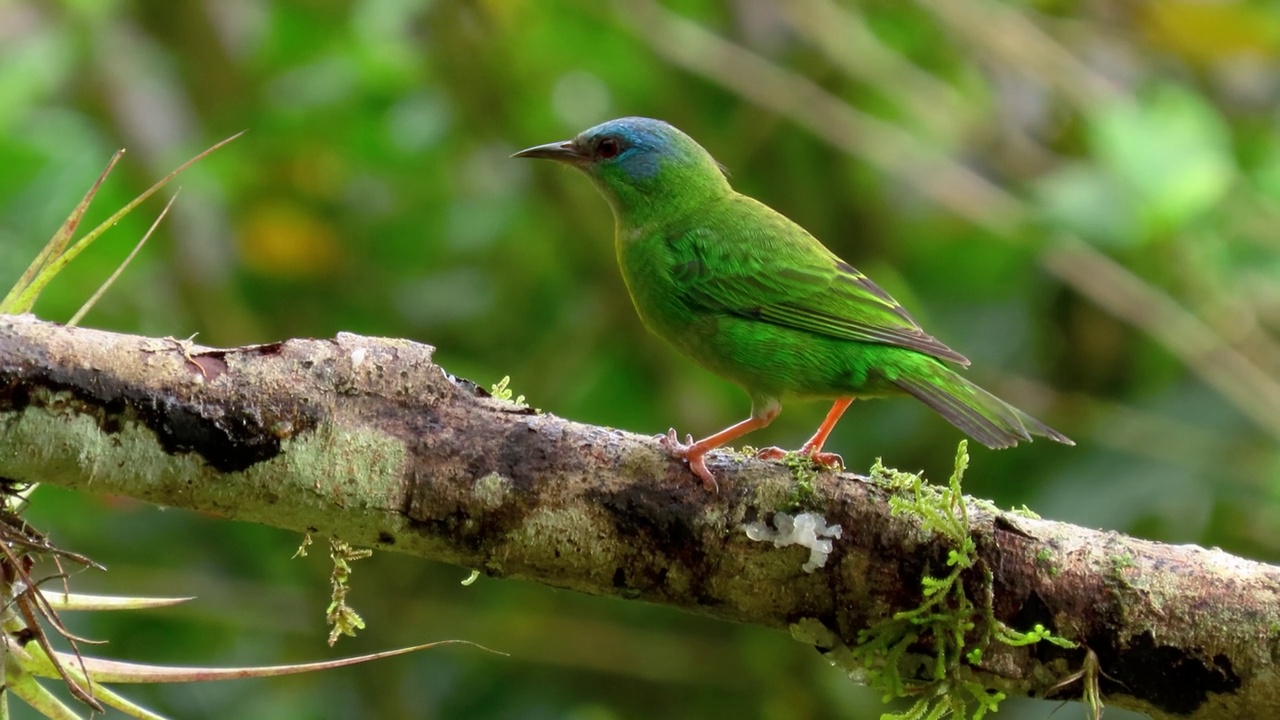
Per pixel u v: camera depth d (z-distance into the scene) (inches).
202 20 531.8
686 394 515.5
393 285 535.2
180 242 502.6
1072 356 504.7
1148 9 511.8
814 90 486.3
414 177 528.7
